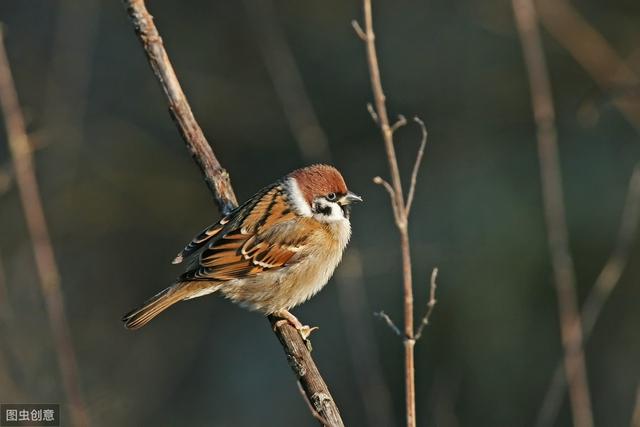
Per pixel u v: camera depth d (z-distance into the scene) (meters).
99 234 15.84
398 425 13.20
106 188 16.03
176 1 16.56
